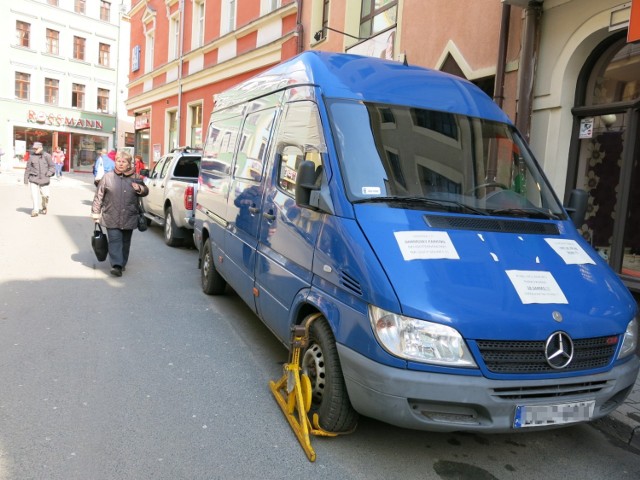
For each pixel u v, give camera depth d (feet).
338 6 37.91
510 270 10.48
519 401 9.50
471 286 9.88
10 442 10.78
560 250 11.72
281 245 13.88
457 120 14.01
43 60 128.06
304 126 13.61
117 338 17.25
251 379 14.62
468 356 9.31
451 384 9.22
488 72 24.66
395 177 12.08
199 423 12.04
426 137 13.15
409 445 11.61
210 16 58.90
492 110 15.17
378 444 11.55
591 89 21.44
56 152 100.22
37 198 44.27
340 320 10.54
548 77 21.65
